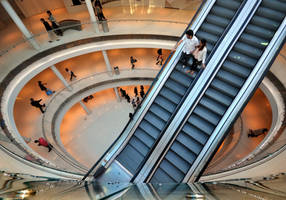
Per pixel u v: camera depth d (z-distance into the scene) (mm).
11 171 5129
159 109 8047
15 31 14219
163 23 13875
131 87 20375
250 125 14391
